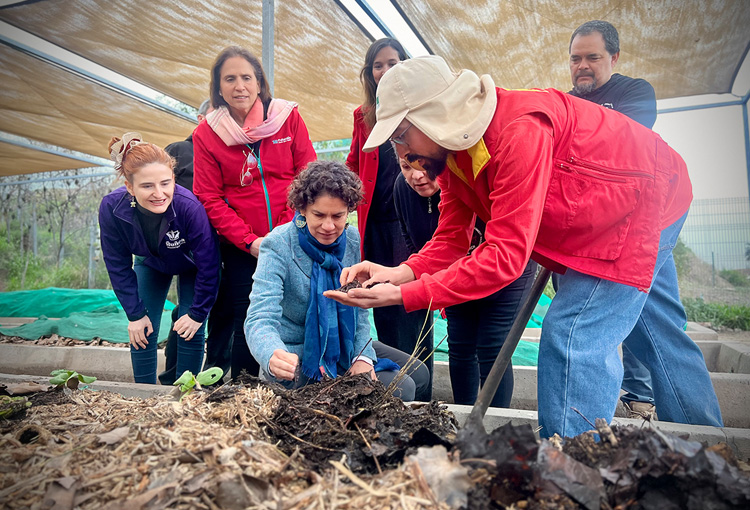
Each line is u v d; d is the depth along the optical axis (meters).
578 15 4.99
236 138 3.12
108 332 5.87
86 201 17.80
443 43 5.72
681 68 5.97
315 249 2.41
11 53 6.48
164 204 2.84
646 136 1.79
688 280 12.89
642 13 4.86
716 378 3.25
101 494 1.30
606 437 1.39
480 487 1.20
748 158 7.11
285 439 1.62
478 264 1.56
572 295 1.79
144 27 5.92
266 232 3.28
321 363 2.37
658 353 2.21
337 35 5.91
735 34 5.12
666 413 2.23
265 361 2.10
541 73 6.36
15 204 17.81
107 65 7.03
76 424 1.77
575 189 1.68
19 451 1.51
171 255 3.06
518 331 1.73
